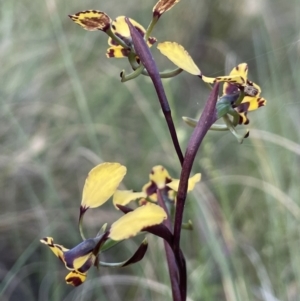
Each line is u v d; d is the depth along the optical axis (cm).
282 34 64
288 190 47
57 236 44
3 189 46
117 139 51
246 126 52
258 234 45
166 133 52
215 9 72
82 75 56
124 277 40
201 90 65
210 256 41
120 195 24
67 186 48
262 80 57
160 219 20
